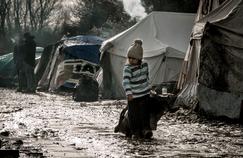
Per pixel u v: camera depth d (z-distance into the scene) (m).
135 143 11.15
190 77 21.33
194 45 21.19
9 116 17.09
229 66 18.34
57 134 12.20
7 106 21.61
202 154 9.70
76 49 36.34
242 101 17.92
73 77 36.38
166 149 10.31
